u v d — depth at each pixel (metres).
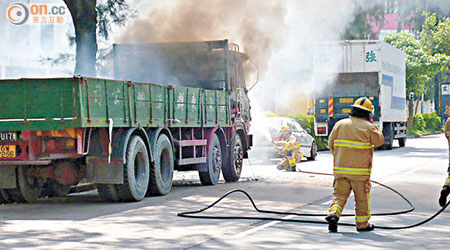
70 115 10.12
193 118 13.98
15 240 7.87
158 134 12.59
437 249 7.41
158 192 12.55
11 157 10.52
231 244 7.64
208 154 14.66
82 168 11.61
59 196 12.66
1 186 11.23
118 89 11.12
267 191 13.23
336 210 8.45
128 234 8.29
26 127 10.27
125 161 11.29
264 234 8.31
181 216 9.82
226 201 11.64
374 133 8.38
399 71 31.47
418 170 18.27
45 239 7.94
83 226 8.91
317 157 24.84
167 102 12.91
